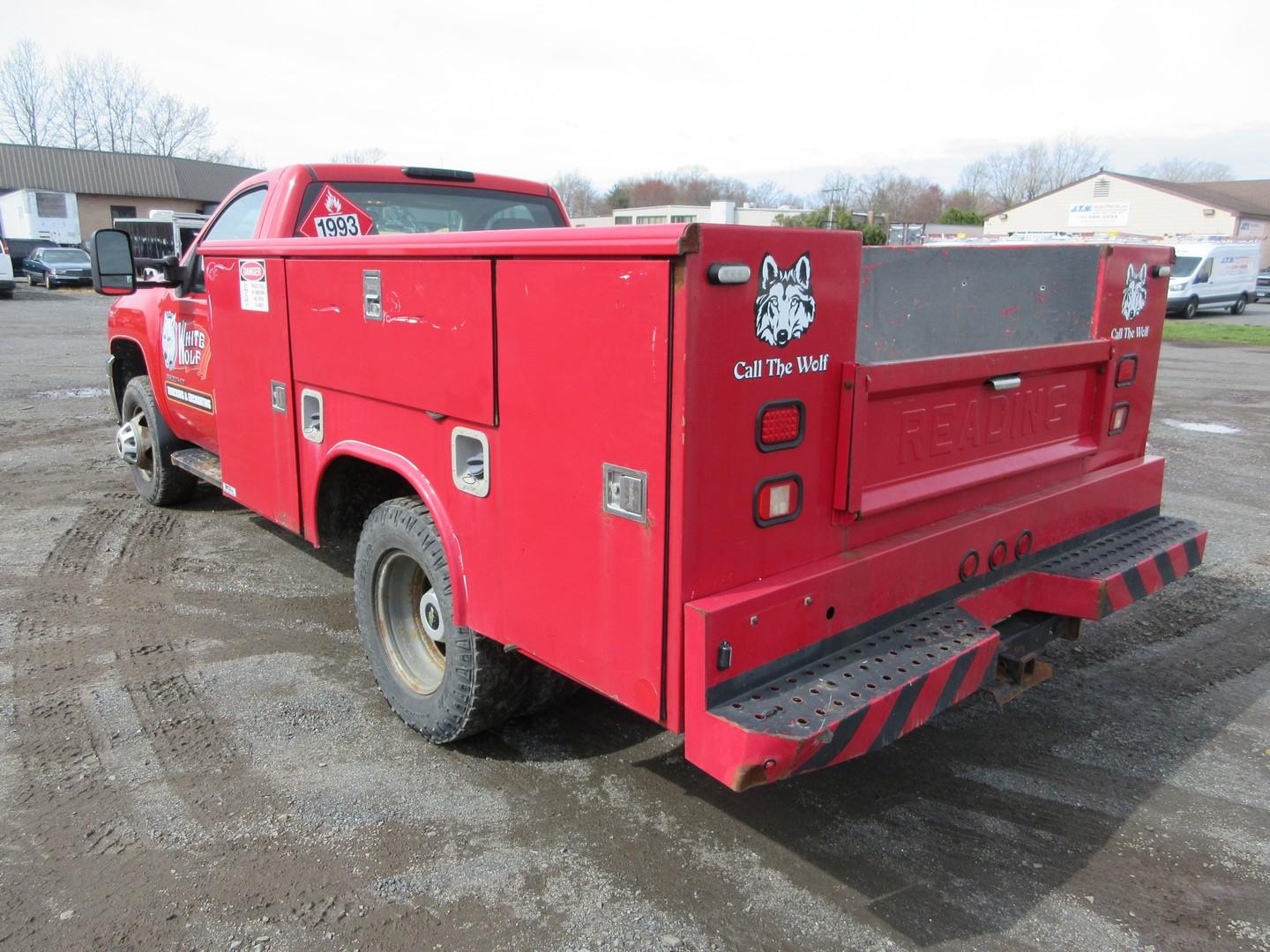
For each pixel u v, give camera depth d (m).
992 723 3.85
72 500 6.82
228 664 4.25
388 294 3.13
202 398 5.13
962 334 3.99
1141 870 2.92
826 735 2.23
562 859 2.92
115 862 2.87
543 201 5.34
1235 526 6.53
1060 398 3.45
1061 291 3.64
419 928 2.61
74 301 27.50
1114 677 4.28
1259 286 38.25
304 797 3.23
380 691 4.00
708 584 2.33
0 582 5.20
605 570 2.47
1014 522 3.21
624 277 2.23
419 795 3.25
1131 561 3.44
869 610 2.71
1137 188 51.19
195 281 5.08
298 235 4.27
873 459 2.69
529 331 2.55
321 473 3.78
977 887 2.83
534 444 2.62
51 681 4.05
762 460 2.37
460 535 3.03
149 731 3.65
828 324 2.45
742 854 2.96
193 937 2.57
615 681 2.51
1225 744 3.70
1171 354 18.06
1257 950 2.59
